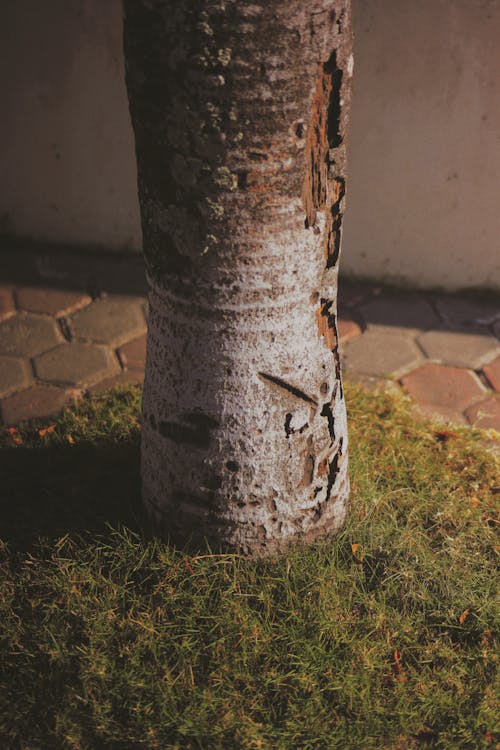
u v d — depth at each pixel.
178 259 2.02
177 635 2.22
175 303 2.09
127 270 4.18
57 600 2.30
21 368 3.51
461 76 3.47
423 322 3.84
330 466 2.40
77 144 3.97
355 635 2.25
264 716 2.08
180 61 1.74
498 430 3.21
